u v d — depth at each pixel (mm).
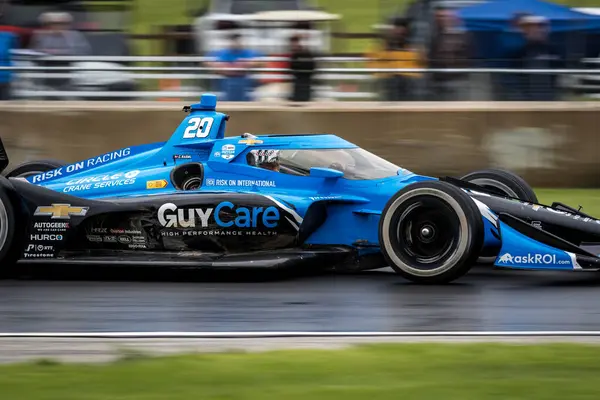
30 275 28781
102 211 28188
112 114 51156
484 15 52969
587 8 55281
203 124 30797
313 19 55875
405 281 27422
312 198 28141
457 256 25703
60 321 22281
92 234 28609
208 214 28031
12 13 53531
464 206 25625
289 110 50844
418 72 51250
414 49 52500
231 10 56719
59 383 16766
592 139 50812
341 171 28719
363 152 29734
